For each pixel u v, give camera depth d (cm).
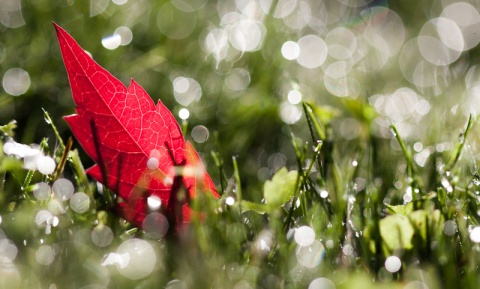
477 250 30
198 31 64
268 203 32
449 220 31
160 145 31
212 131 45
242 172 40
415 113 54
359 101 41
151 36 60
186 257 30
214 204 31
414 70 75
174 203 31
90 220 31
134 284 28
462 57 83
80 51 30
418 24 100
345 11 101
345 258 30
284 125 46
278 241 30
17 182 32
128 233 31
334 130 46
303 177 32
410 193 34
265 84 54
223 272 29
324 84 62
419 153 41
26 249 29
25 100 44
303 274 29
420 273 29
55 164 33
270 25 67
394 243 30
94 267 29
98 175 31
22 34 52
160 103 30
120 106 30
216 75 55
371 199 33
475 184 34
